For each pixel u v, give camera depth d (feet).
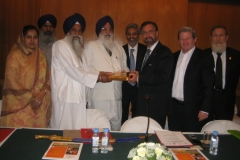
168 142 5.19
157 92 8.34
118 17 13.08
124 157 4.42
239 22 14.01
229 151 4.89
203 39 13.97
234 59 8.99
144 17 13.12
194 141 5.31
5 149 4.58
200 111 7.87
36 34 7.54
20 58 7.36
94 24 13.01
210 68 7.87
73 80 7.57
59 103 7.57
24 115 7.30
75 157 4.29
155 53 8.46
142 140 5.25
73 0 12.87
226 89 8.90
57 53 7.50
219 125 6.72
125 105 9.75
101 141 4.94
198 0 13.73
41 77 7.58
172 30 13.23
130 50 10.18
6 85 7.21
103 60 8.46
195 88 7.98
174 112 8.45
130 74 8.15
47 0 12.83
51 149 4.58
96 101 8.63
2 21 13.09
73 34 7.85
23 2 12.92
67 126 7.48
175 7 13.12
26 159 4.18
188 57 8.21
